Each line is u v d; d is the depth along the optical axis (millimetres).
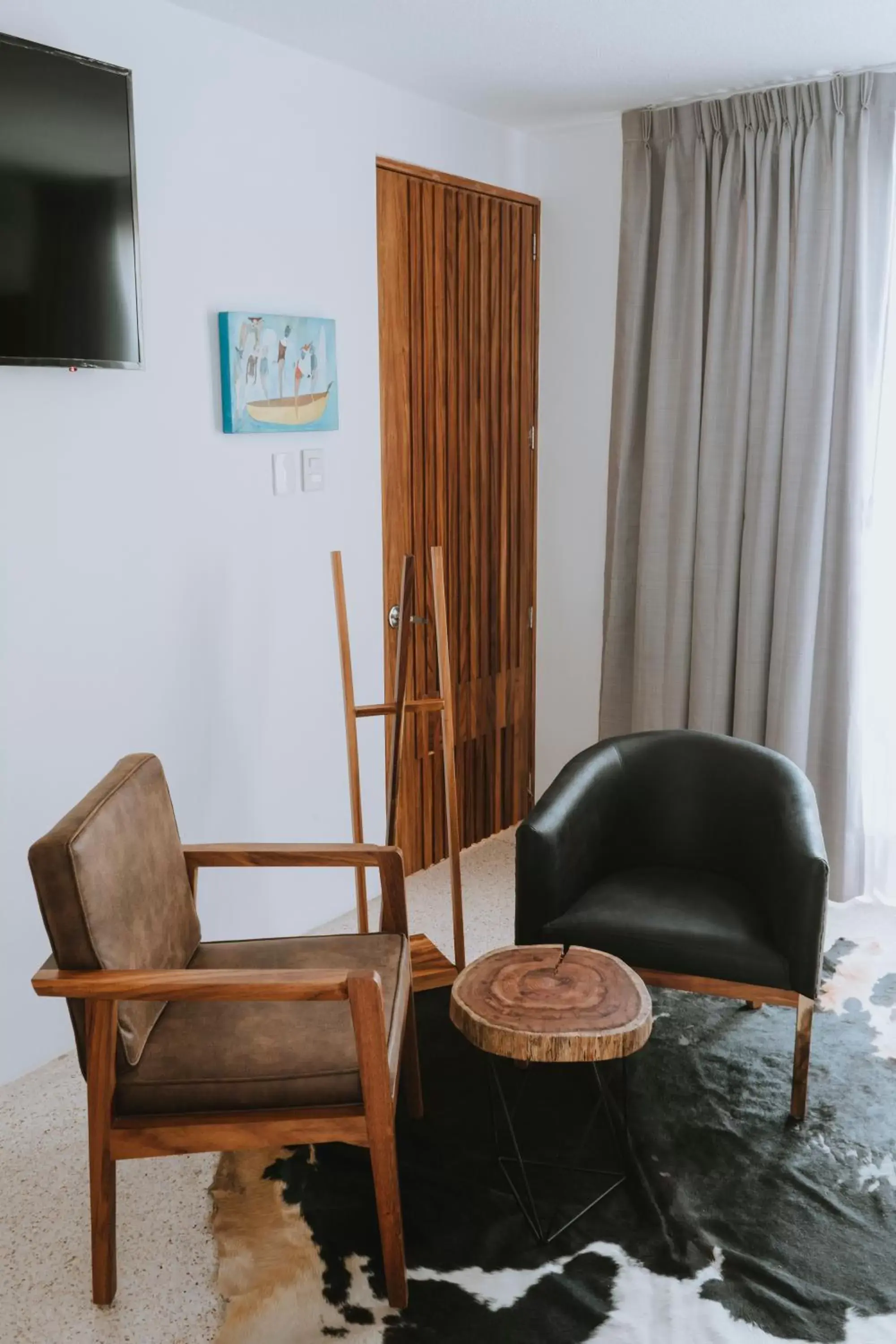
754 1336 1830
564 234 3775
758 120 3189
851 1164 2250
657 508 3555
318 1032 1949
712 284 3340
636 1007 2033
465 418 3645
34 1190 2207
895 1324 1858
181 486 2719
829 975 2994
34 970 2543
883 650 3352
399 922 2318
